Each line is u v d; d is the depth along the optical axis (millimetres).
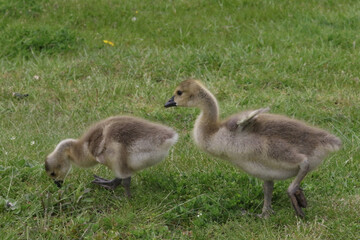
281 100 13031
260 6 20156
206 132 8422
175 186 9250
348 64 15227
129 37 17609
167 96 13484
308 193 9055
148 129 8695
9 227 7973
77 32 17547
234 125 8047
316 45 16828
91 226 7973
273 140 7883
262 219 8266
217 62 15281
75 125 12031
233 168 9922
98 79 14266
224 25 18625
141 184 9398
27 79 14289
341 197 8898
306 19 18734
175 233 7988
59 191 8766
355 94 13539
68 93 13648
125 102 13227
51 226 8055
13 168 9398
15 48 16375
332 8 19969
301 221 8078
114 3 20219
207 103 8539
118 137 8672
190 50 16156
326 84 14180
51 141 10969
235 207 8648
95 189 9242
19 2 19250
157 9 20078
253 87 13953
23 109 12742
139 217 8273
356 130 11773
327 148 7961
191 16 19422
